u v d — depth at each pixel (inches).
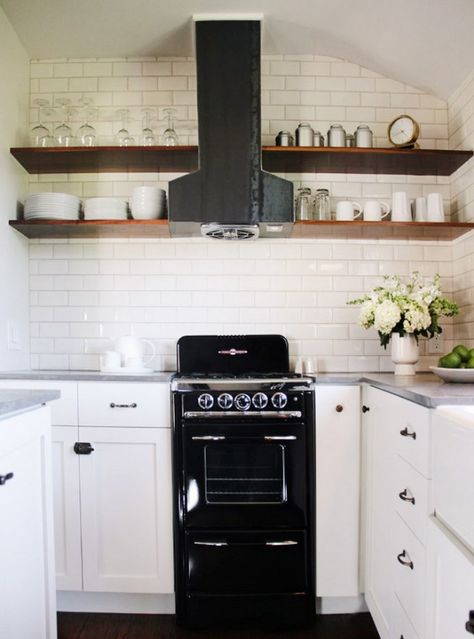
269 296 88.8
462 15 69.2
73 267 89.5
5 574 36.3
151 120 87.4
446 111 89.5
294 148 79.1
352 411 68.3
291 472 66.6
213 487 69.2
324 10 76.5
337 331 88.7
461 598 34.7
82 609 70.3
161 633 65.1
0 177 78.9
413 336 74.4
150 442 68.3
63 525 68.4
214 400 66.7
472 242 81.7
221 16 77.3
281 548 66.3
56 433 69.1
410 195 90.0
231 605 66.1
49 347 88.9
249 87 75.6
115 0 75.2
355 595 67.8
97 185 90.2
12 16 80.0
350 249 89.2
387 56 84.4
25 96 88.2
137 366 79.9
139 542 67.9
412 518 47.0
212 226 75.9
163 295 88.9
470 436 34.3
